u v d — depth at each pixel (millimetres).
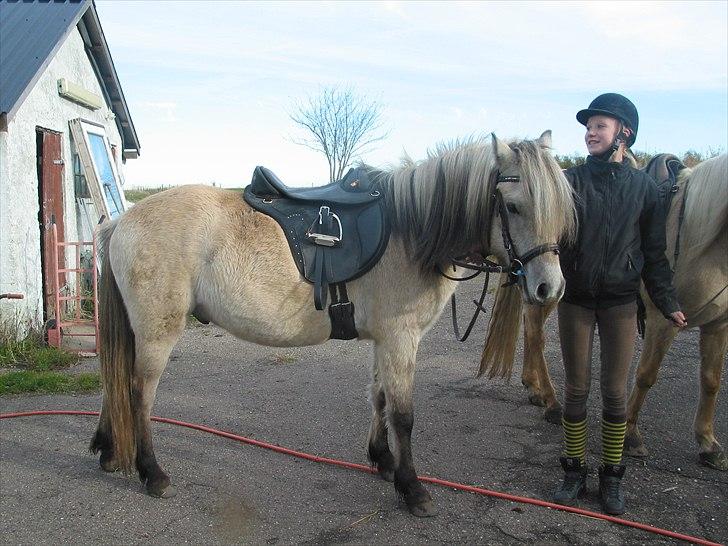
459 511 3047
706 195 3281
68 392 4828
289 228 3025
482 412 4414
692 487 3299
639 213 2842
